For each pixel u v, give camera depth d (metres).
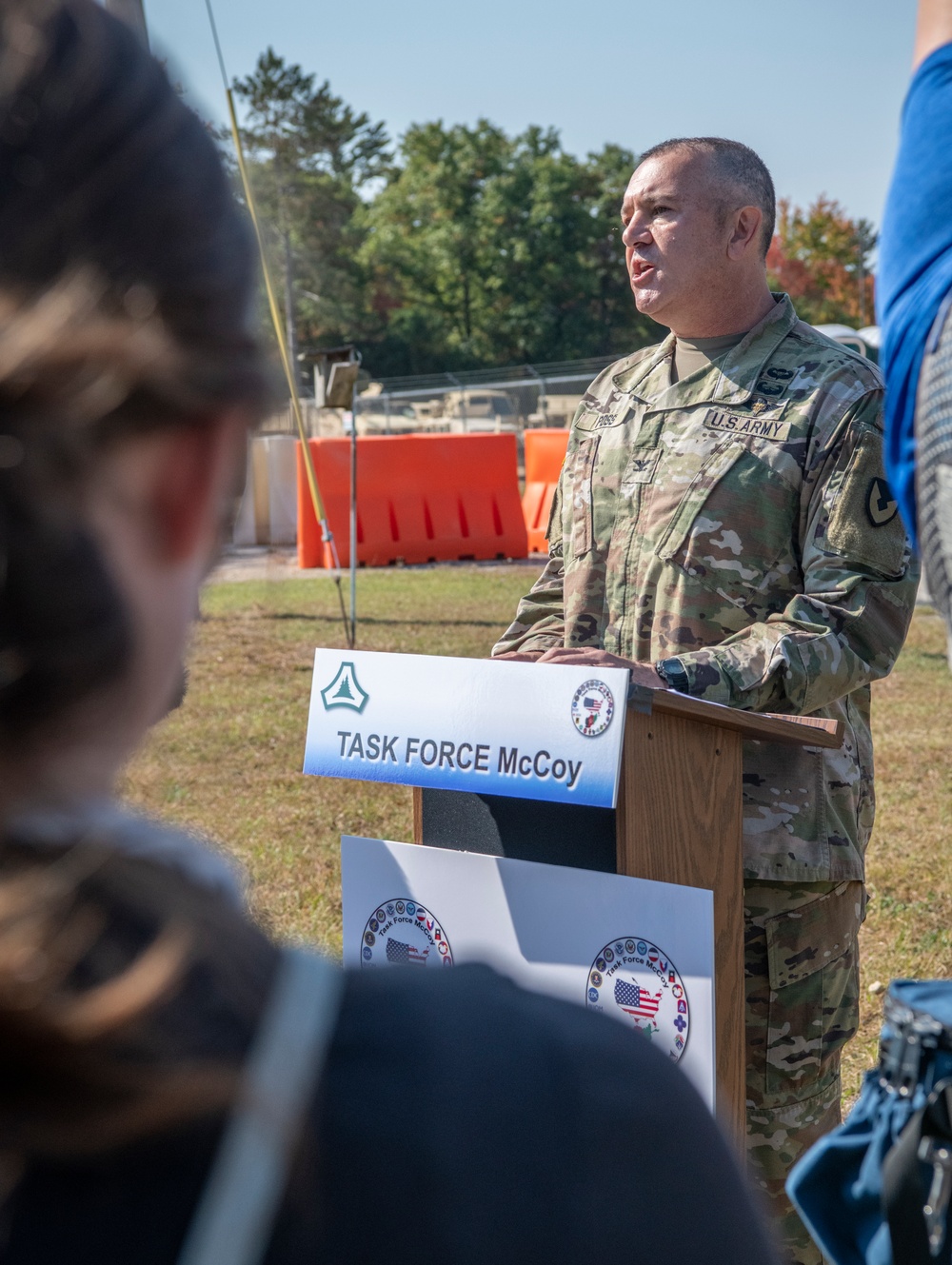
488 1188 0.43
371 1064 0.44
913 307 0.87
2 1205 0.38
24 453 0.37
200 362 0.41
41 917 0.38
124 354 0.38
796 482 2.22
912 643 9.16
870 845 5.04
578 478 2.55
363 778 1.94
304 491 13.23
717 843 1.92
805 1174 1.00
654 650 2.34
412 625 9.70
